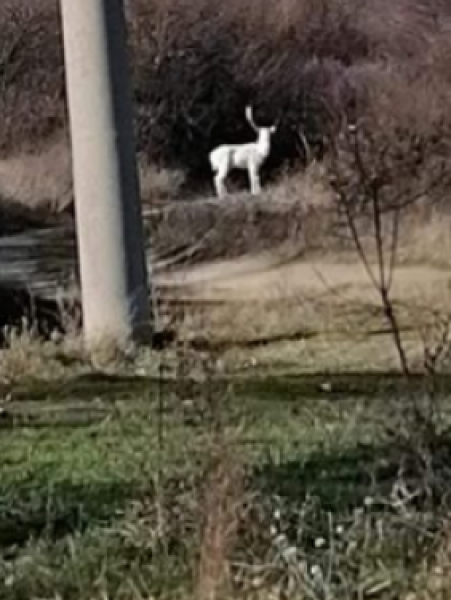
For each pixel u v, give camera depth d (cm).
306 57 3603
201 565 550
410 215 1748
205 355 1045
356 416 852
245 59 3503
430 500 605
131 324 1248
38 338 1234
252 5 3653
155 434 813
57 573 592
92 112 1270
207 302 1542
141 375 1075
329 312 1403
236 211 2159
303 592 538
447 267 1681
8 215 2508
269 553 553
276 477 704
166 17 3512
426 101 3022
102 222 1261
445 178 1723
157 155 3269
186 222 2141
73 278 1684
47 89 3388
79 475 751
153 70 3384
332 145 1551
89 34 1270
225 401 771
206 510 558
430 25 3769
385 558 573
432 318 1266
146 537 613
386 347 1180
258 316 1409
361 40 3719
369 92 3253
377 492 653
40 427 894
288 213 2075
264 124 3381
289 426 836
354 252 1767
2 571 595
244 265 1925
